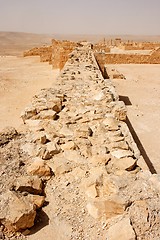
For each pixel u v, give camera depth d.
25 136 6.34
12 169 4.85
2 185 4.30
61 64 22.50
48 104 7.91
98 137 6.23
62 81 11.92
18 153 5.45
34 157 5.32
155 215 3.54
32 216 3.62
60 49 23.61
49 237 3.55
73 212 3.96
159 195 3.87
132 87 18.95
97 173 4.74
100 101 8.67
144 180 4.25
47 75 22.11
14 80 20.14
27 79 20.59
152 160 8.52
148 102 15.23
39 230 3.66
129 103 14.95
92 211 3.89
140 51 42.41
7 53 53.31
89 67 15.63
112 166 4.95
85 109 7.98
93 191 4.26
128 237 3.28
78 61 18.09
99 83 11.37
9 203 3.71
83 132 6.28
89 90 10.27
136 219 3.54
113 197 3.79
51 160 5.30
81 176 4.79
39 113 7.57
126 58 31.12
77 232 3.61
